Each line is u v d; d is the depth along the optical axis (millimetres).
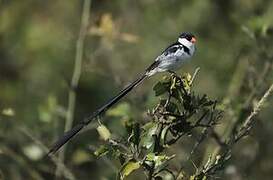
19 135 12109
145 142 7098
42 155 11289
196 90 14031
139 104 10789
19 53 16500
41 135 11867
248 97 11367
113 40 12914
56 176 10750
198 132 11367
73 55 16078
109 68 13766
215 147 10367
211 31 14867
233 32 14461
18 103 15430
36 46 16406
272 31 11742
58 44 16188
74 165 12070
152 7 16109
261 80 11398
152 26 15961
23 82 16094
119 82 11953
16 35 16734
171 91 7250
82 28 12367
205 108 7477
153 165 6992
